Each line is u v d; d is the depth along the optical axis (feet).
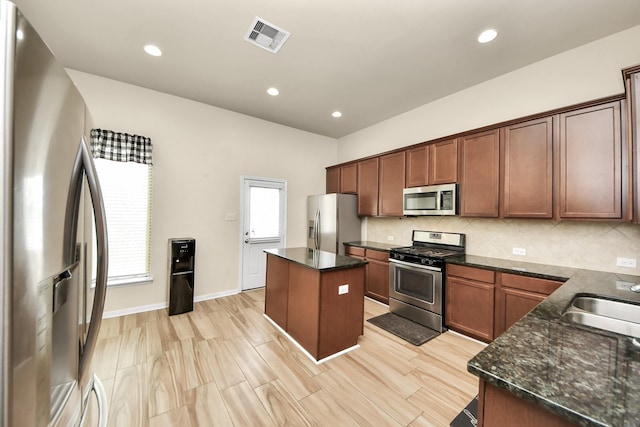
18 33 1.69
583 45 7.77
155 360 7.37
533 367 2.41
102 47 8.18
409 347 8.27
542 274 7.14
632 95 5.58
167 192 11.46
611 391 2.05
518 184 8.27
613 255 7.29
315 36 7.53
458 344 8.45
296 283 8.57
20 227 1.72
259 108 12.89
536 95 8.70
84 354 2.79
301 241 16.07
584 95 7.75
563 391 2.06
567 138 7.29
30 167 1.82
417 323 10.02
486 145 9.09
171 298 10.54
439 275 9.32
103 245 2.88
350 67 9.14
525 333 3.14
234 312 10.97
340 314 7.93
